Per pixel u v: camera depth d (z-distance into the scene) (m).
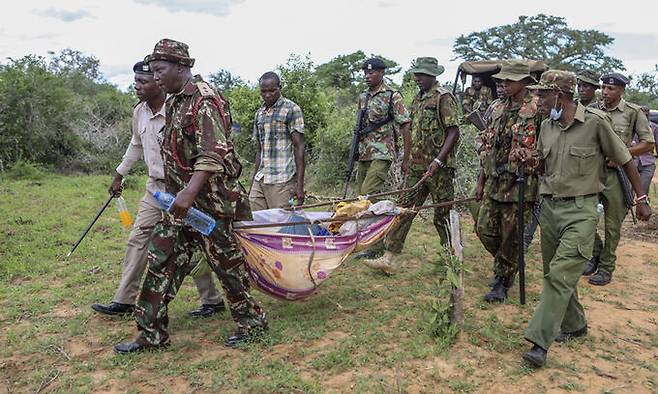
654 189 12.00
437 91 6.01
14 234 7.91
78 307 5.27
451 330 4.43
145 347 4.23
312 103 11.91
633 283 6.09
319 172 11.27
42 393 3.76
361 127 6.60
